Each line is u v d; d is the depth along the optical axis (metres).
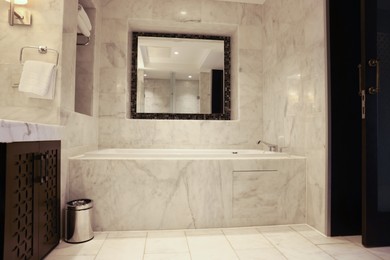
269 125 2.98
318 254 1.61
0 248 1.06
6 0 1.76
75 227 1.75
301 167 2.18
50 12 1.81
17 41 1.78
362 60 1.74
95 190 1.95
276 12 2.82
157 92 3.23
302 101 2.27
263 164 2.13
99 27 2.85
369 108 1.72
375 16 1.75
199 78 3.31
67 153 1.92
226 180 2.08
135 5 2.97
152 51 3.25
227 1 3.15
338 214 1.91
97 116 2.86
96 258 1.53
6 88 1.75
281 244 1.76
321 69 1.99
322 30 1.98
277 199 2.14
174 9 3.04
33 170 1.33
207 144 3.10
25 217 1.26
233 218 2.08
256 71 3.20
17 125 1.17
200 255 1.58
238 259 1.54
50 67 1.71
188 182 2.04
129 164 1.98
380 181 1.82
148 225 1.99
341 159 1.92
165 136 3.03
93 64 2.67
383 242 1.71
